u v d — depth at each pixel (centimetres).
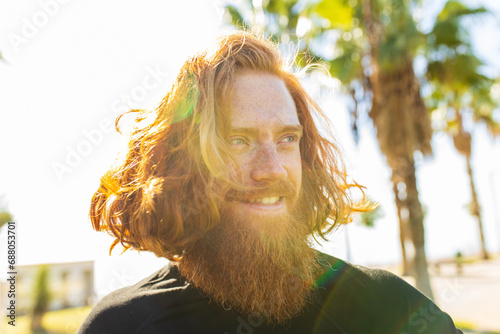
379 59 843
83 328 109
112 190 126
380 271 124
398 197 919
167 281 115
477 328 755
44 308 1011
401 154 871
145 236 114
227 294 105
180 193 110
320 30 924
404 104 861
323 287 116
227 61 110
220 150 103
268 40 135
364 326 111
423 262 887
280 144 109
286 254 106
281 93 112
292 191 108
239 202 104
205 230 106
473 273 1889
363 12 856
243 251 103
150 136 120
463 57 942
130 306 108
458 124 2009
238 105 106
